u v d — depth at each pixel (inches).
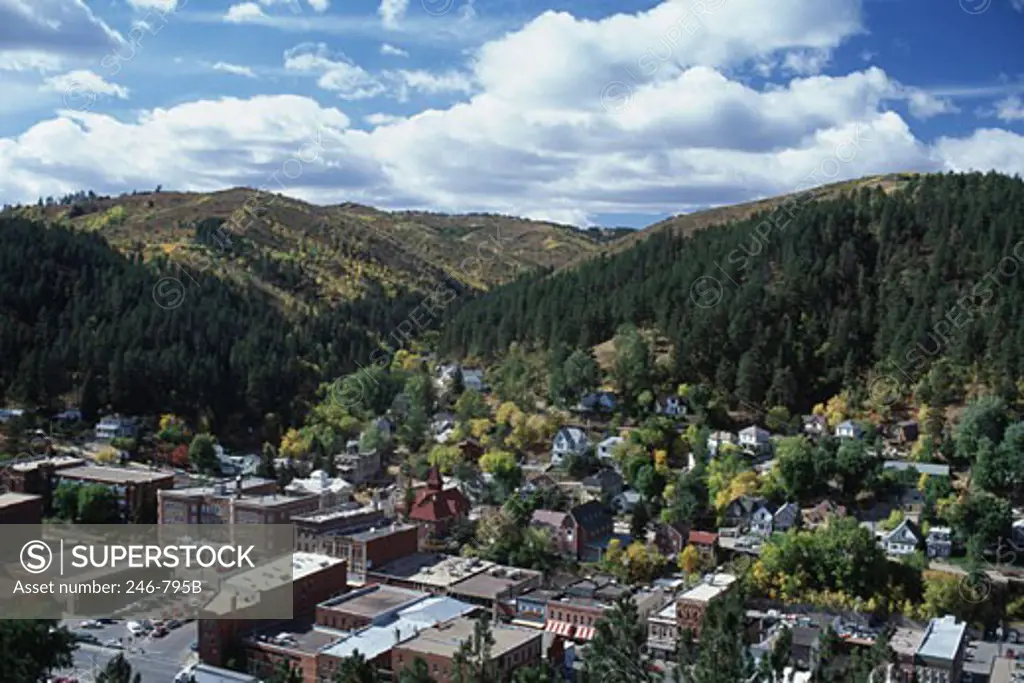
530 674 4493.1
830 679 4426.7
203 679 5059.1
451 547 7824.8
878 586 6456.7
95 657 5698.8
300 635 5797.2
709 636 4128.9
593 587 6565.0
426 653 5088.6
